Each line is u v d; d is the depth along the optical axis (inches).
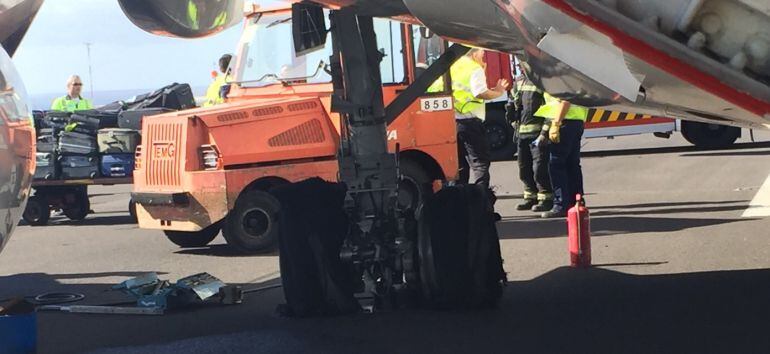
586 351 200.7
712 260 293.4
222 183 340.8
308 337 221.1
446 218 236.8
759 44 153.7
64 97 553.6
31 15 211.3
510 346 206.5
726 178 526.0
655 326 218.7
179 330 233.9
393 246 243.3
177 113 360.8
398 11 231.8
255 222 352.5
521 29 177.6
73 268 345.7
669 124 693.9
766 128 199.2
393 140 365.1
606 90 179.6
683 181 526.3
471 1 183.0
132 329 237.0
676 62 158.7
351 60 241.1
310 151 351.9
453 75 403.9
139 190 362.6
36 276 330.3
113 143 480.7
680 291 253.3
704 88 159.9
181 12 229.5
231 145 343.3
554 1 158.4
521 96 437.7
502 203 479.2
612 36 158.7
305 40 251.0
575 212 292.2
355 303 242.1
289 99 357.1
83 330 237.5
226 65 450.0
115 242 411.2
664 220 380.8
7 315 198.2
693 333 211.3
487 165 414.3
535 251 324.5
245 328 232.8
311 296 239.8
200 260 347.6
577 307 240.7
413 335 218.7
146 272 327.6
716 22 154.6
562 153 404.2
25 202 192.7
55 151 486.0
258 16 381.4
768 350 196.4
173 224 353.4
